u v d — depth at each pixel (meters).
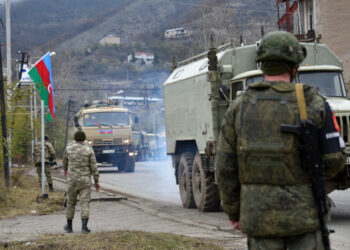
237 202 7.60
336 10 77.06
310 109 7.07
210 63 25.25
